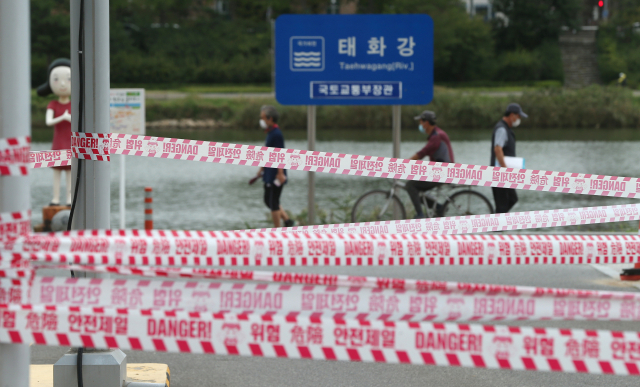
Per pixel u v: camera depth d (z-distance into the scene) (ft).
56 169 132.57
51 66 135.74
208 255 33.63
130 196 196.75
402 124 544.21
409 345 29.96
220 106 601.62
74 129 45.52
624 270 88.17
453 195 119.24
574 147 356.38
